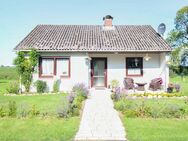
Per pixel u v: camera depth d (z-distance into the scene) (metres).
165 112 12.84
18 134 10.05
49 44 24.78
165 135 9.82
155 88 24.16
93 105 16.27
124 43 25.38
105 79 25.83
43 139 9.42
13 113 13.04
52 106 15.76
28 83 23.69
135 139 9.36
